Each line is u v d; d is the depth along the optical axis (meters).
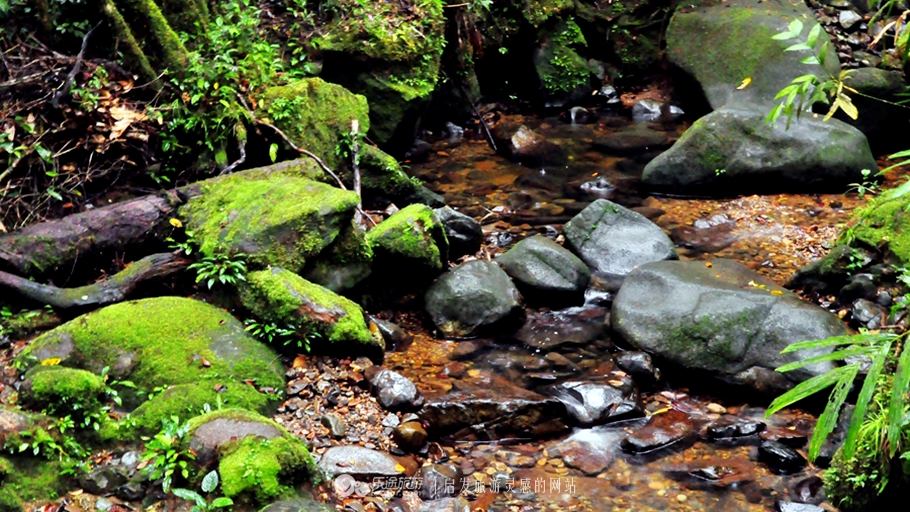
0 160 5.17
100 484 3.56
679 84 9.06
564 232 6.03
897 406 2.53
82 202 5.32
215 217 5.01
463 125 8.75
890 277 5.14
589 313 5.36
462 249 5.89
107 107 5.50
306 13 7.30
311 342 4.53
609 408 4.37
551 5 9.27
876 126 7.86
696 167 6.89
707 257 5.97
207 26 6.38
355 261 5.02
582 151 8.04
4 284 4.52
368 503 3.65
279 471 3.48
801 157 6.78
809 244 6.08
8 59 5.53
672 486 3.90
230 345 4.32
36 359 4.18
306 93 6.29
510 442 4.24
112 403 3.99
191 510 3.34
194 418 3.68
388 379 4.31
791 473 3.95
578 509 3.73
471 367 4.77
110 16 5.67
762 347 4.56
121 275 4.75
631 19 9.70
